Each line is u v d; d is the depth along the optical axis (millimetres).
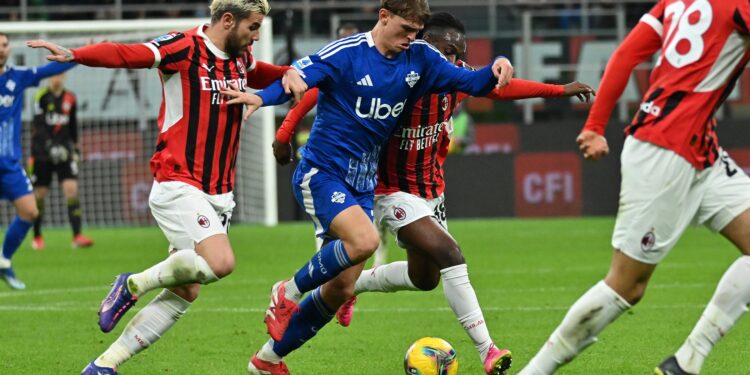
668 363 17312
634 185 16922
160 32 61188
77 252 51719
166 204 19953
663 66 17000
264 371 20875
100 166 67188
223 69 20312
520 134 69812
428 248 21000
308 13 73188
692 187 17016
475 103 72250
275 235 59375
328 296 20359
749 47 16719
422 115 21500
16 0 74188
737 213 17016
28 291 36875
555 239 54438
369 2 74500
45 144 53438
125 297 19531
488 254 47656
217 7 20078
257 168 67500
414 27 19312
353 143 19984
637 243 16891
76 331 27922
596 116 17078
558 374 21359
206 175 20172
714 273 39281
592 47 71250
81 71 66188
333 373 22125
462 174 69688
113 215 67625
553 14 71812
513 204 69688
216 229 19766
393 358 23703
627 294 17125
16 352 24781
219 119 20219
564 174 69375
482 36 71188
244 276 40281
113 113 66500
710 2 16578
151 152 66625
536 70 71312
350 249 19188
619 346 24344
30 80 37938
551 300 32625
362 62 19641
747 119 67562
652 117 16891
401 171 21953
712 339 17141
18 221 37438
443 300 33219
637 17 73188
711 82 16641
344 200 19703
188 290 20078
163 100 20359
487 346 20281
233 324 28688
